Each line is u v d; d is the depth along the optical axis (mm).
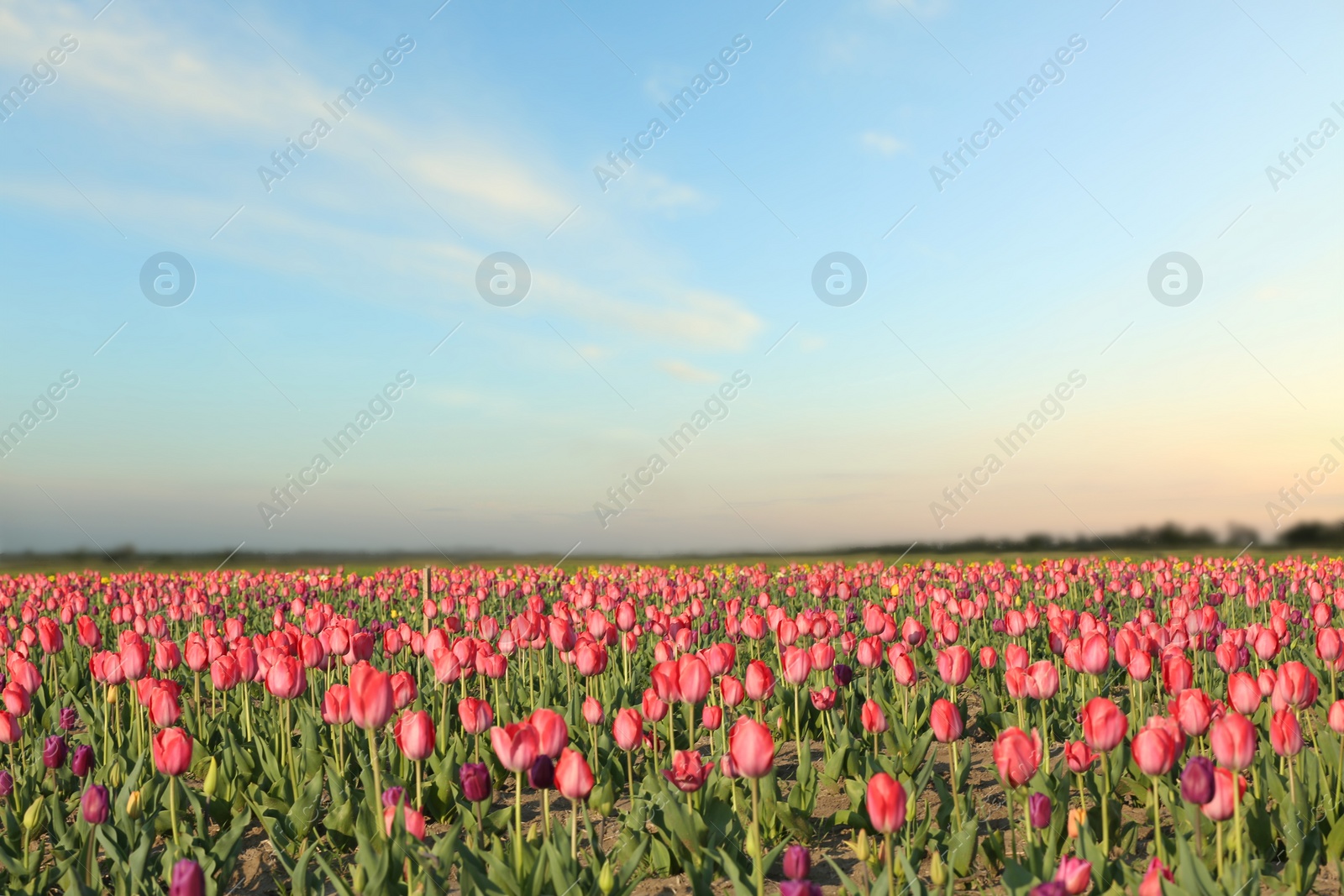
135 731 7176
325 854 5492
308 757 6402
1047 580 16062
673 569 22156
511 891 4105
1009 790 4691
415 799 5895
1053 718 7922
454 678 7395
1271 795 5340
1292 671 5148
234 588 19062
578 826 6137
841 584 13242
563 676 9891
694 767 4785
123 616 12188
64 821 5426
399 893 4109
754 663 5961
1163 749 4270
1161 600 15422
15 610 17594
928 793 6730
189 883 3264
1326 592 15422
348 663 8250
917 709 8164
